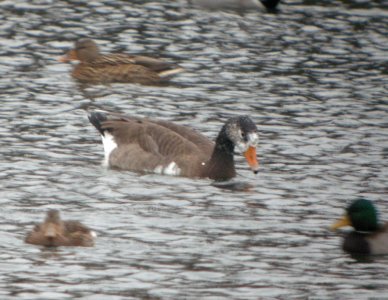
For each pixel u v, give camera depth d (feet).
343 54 94.02
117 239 52.19
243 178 64.28
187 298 45.09
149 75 86.38
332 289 46.75
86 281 46.62
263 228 54.70
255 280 47.47
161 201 58.90
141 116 75.97
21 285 45.93
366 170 65.67
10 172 62.90
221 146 64.69
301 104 80.18
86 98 80.84
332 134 73.20
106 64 86.22
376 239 51.98
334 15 106.11
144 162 65.87
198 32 99.19
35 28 97.76
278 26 102.01
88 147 69.62
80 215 55.72
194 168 64.85
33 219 54.90
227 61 90.99
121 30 98.63
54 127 73.05
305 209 58.13
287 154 68.74
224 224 55.11
